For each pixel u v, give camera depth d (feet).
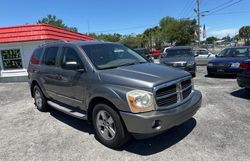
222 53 39.52
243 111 18.48
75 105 16.03
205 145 12.97
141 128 11.36
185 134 14.49
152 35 211.41
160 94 11.80
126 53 17.17
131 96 11.50
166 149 12.80
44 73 18.97
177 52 42.98
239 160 11.32
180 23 155.74
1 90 34.91
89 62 14.35
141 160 11.84
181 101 12.84
